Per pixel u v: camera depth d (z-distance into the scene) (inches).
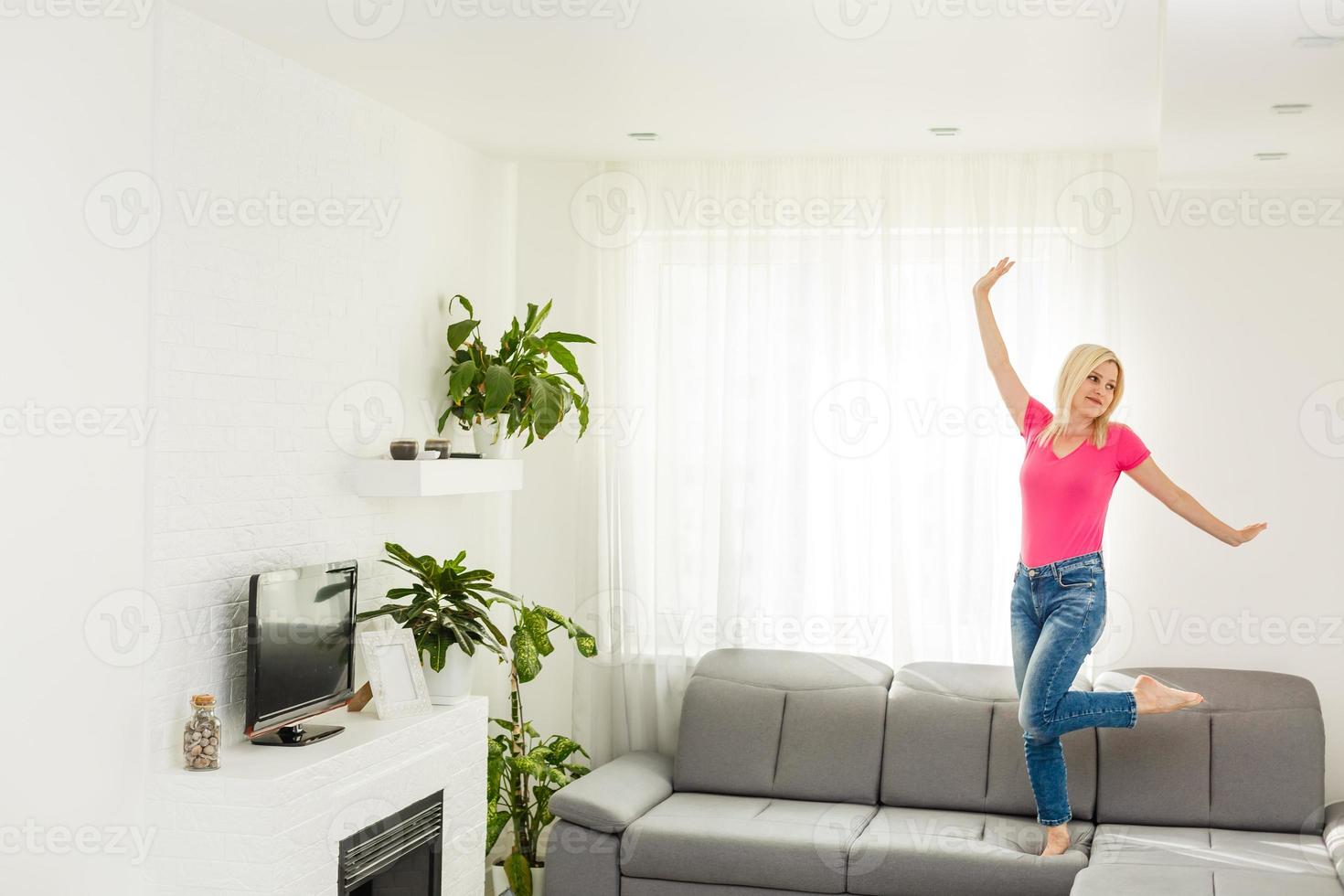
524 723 184.1
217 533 128.2
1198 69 112.6
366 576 156.6
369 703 151.2
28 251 105.7
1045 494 153.4
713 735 175.8
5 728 103.9
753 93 153.8
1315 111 129.1
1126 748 159.6
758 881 150.7
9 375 104.0
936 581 183.2
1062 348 181.5
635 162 194.4
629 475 194.1
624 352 194.4
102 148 113.4
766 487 189.8
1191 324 177.8
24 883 105.7
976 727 166.7
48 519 107.9
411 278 168.6
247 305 133.0
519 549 198.5
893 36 130.9
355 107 154.1
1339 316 173.2
